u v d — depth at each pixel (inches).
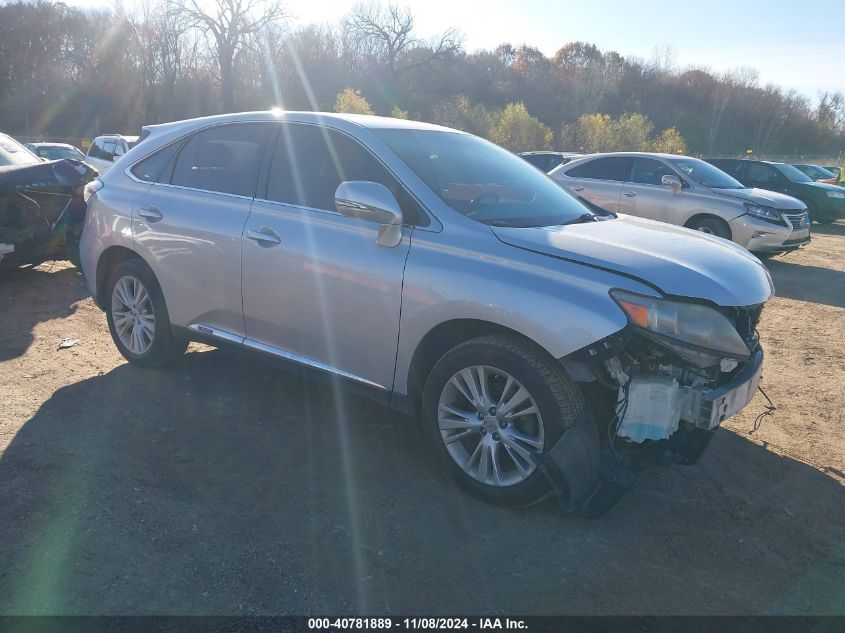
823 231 706.8
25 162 309.7
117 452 148.1
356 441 158.7
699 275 125.9
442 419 135.6
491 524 127.0
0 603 101.0
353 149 154.2
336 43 2214.6
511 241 131.5
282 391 186.2
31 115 1982.0
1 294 278.1
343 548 118.0
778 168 720.3
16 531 118.0
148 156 194.1
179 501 130.2
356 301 144.3
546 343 119.8
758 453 163.9
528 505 129.0
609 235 141.6
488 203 148.4
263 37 1940.2
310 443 156.9
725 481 148.9
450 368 132.6
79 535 117.7
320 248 149.3
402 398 143.7
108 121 2003.0
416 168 147.8
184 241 174.4
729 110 2605.8
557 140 1674.5
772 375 223.5
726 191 422.9
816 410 193.6
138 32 1947.6
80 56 2004.2
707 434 139.0
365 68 2223.2
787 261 478.9
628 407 123.4
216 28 1835.6
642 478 148.0
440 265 133.3
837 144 2632.9
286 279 154.9
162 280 181.9
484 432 131.6
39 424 159.3
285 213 157.9
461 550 119.0
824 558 122.6
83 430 157.8
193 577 108.7
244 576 109.5
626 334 117.0
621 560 118.6
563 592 109.6
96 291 203.0
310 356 157.2
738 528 130.6
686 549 123.0
